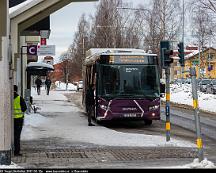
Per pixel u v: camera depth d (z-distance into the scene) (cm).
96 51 2684
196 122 1197
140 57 2261
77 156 1372
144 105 2244
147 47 7100
